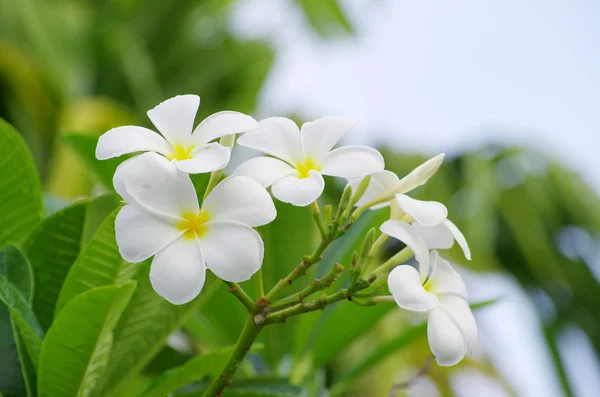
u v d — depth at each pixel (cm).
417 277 81
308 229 104
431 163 85
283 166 82
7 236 94
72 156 199
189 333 118
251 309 82
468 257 83
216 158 79
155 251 78
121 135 80
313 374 105
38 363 86
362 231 101
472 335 81
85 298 81
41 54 296
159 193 79
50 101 265
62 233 91
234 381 91
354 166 81
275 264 105
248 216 79
